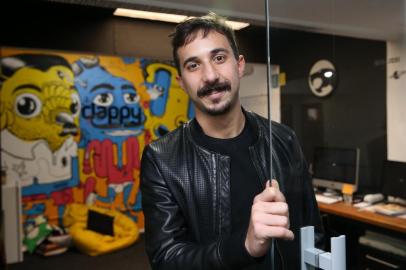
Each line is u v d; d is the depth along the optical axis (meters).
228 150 0.95
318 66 2.50
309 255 0.75
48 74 4.38
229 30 0.89
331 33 2.46
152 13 2.47
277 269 0.72
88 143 4.60
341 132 3.11
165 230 0.89
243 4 1.71
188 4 2.01
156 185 0.95
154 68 4.89
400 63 2.82
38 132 4.34
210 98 0.87
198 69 0.86
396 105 2.93
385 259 2.42
